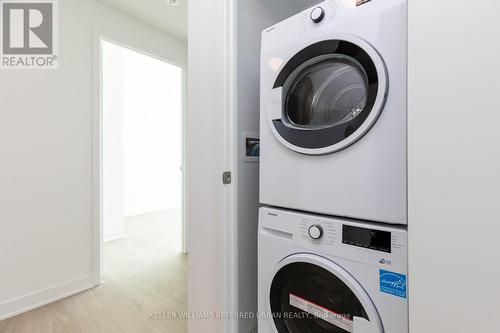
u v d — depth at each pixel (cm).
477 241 54
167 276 219
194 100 122
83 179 197
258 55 131
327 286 88
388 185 72
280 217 98
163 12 220
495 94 52
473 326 55
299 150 90
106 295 188
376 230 74
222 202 113
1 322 156
